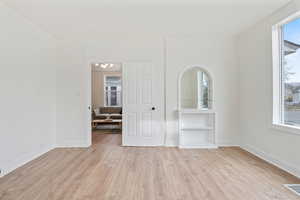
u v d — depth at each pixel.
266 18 3.61
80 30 4.27
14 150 3.33
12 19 3.30
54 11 3.36
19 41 3.48
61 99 4.79
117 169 3.27
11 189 2.57
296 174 2.92
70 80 4.79
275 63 3.43
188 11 3.38
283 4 3.10
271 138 3.51
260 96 3.84
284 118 3.34
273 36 3.44
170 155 4.04
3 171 3.05
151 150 4.43
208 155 4.02
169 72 4.79
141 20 3.76
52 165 3.48
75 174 3.06
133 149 4.53
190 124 4.89
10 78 3.26
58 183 2.74
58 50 4.80
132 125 4.86
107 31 4.36
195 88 4.89
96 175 3.02
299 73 3.00
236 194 2.41
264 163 3.51
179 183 2.73
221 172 3.12
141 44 4.82
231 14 3.51
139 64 4.82
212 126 4.75
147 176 2.98
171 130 4.79
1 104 3.06
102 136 6.18
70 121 4.79
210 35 4.66
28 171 3.20
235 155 4.01
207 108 4.92
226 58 4.77
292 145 2.99
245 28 4.20
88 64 4.84
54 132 4.74
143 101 4.84
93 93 9.20
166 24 3.97
